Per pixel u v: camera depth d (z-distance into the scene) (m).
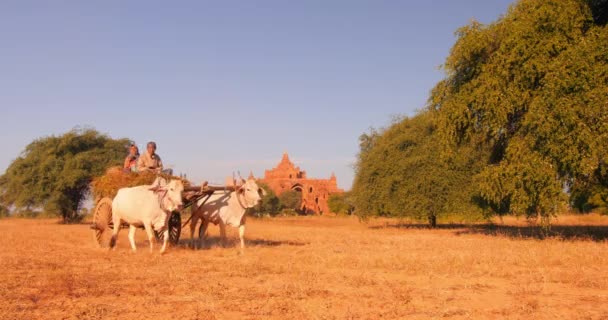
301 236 22.55
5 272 9.84
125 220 13.56
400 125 35.75
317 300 7.55
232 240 18.00
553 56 18.44
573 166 17.31
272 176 116.06
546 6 18.44
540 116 17.20
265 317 6.53
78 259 11.95
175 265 10.99
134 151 15.65
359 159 37.91
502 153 23.00
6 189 48.16
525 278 9.50
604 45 17.31
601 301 7.61
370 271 10.54
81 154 46.03
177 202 12.87
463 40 21.08
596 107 16.55
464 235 24.02
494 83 19.05
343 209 100.12
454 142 21.97
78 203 47.00
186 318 6.46
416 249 15.20
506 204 30.03
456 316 6.70
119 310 6.84
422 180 32.06
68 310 6.82
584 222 40.06
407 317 6.60
